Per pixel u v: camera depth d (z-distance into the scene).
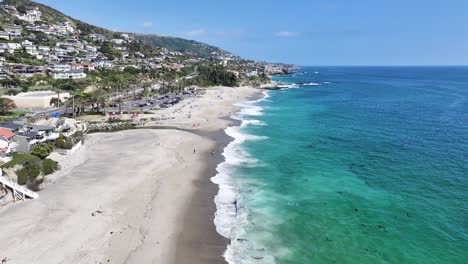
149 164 52.59
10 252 28.33
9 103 87.94
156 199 41.03
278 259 29.83
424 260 29.47
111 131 78.12
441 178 48.25
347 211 38.62
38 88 115.25
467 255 30.14
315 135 75.81
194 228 34.78
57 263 27.41
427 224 35.50
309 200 41.56
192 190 44.47
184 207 39.47
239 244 32.12
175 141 68.00
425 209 38.88
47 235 31.14
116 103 109.62
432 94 161.00
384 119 95.38
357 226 35.28
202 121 90.06
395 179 48.16
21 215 34.62
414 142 68.38
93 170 49.03
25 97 98.69
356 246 31.69
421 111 108.81
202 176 49.81
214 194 43.44
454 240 32.50
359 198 41.94
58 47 184.25
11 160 45.31
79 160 53.47
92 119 87.62
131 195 41.47
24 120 70.69
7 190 38.62
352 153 61.12
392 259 29.64
